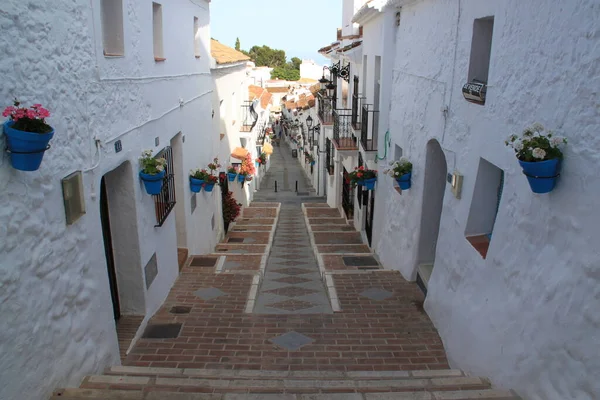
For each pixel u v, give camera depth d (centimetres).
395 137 970
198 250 1059
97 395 391
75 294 424
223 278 863
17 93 339
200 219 1083
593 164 333
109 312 503
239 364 551
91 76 470
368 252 1210
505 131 474
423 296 780
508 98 468
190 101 959
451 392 412
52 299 384
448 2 655
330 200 2239
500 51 488
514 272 438
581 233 344
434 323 662
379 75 1130
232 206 1477
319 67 7144
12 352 330
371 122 1159
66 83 415
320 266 1042
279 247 1317
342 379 479
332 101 2012
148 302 662
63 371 400
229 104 1612
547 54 397
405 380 460
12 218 332
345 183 1727
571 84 362
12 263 332
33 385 355
